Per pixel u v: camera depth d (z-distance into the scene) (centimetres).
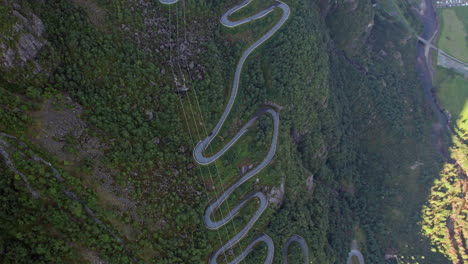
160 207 9425
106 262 8188
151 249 9075
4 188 7044
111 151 8869
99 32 9200
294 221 12156
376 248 15625
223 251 10894
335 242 14162
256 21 12769
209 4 11881
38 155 7694
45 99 8319
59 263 7519
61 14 8750
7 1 7712
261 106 12644
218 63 11600
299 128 13400
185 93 10888
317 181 14638
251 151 11794
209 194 11038
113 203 8600
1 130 7406
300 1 13362
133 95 9750
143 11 10338
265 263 11512
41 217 7506
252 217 11525
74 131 8525
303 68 12706
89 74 9138
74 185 7944
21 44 7856
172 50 10888
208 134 11531
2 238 7019
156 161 9875
